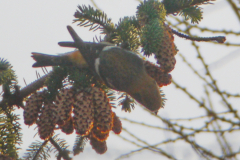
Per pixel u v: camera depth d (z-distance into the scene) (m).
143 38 6.08
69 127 5.41
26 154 5.52
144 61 6.83
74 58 6.27
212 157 5.64
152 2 6.59
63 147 5.57
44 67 6.12
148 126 6.17
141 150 6.11
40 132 5.32
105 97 5.33
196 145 5.74
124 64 6.51
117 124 5.80
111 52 6.52
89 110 5.10
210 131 5.88
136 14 6.67
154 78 6.68
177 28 6.62
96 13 6.53
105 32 6.73
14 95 5.87
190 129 6.02
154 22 6.25
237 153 5.60
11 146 5.48
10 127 5.61
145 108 6.68
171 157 5.78
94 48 6.50
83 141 6.21
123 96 6.68
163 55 6.11
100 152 5.68
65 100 5.28
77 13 6.52
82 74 5.60
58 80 5.77
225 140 5.71
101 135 5.30
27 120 5.45
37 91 5.68
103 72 6.28
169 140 5.94
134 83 6.51
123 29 6.55
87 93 5.25
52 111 5.38
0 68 6.18
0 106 5.87
